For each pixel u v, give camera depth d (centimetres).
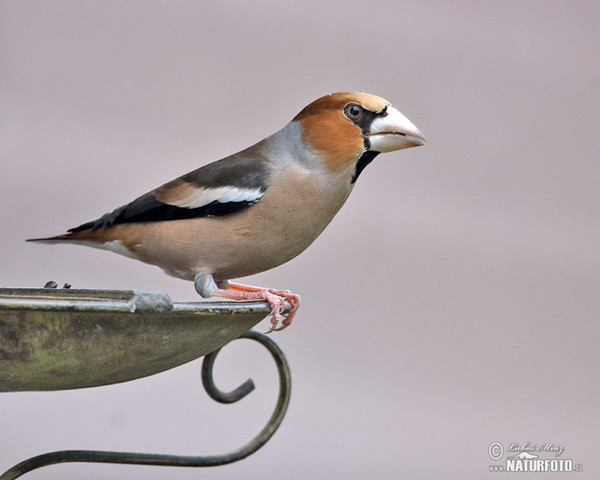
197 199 552
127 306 315
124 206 575
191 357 386
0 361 319
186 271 573
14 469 387
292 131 570
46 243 603
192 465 455
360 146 559
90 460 424
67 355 324
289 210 551
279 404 485
